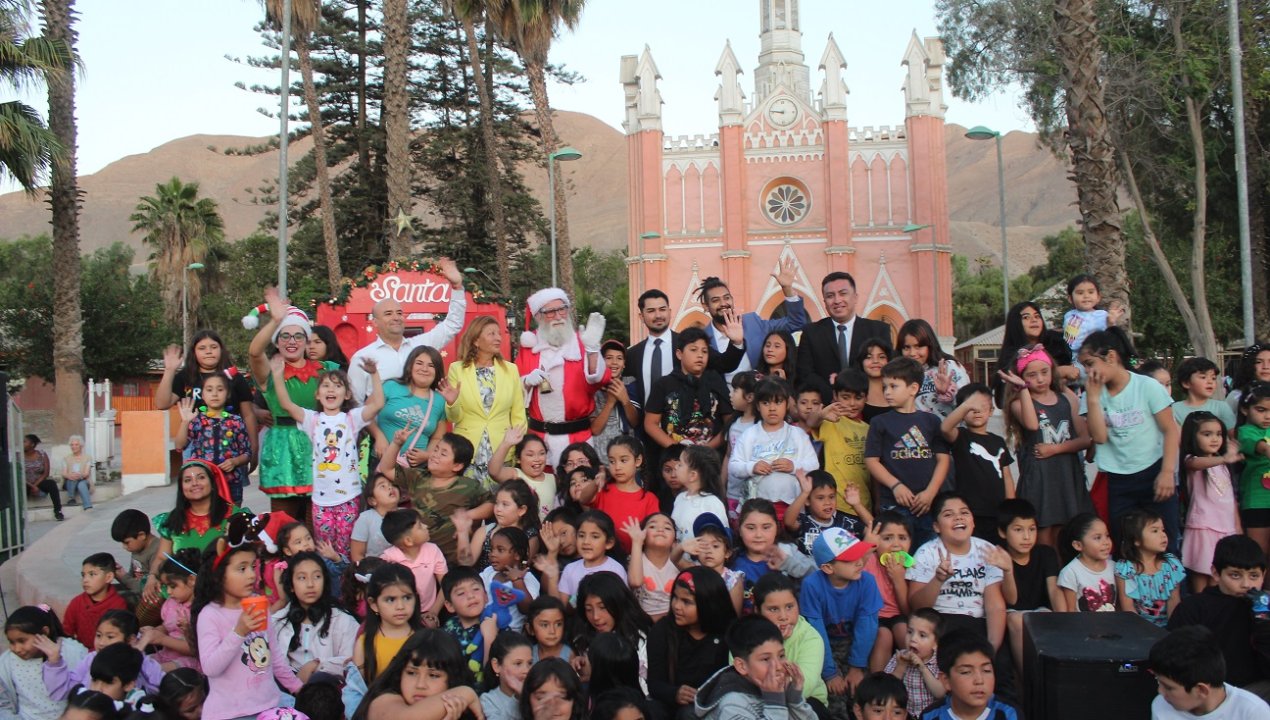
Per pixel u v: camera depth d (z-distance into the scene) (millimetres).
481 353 8039
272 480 7855
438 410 7793
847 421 7699
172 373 7926
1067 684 5043
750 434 7535
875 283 46375
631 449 7258
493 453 7914
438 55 46062
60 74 19750
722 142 46969
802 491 7113
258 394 8602
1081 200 13477
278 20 28406
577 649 6027
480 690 6086
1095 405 7250
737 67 47188
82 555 12047
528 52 28609
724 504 7383
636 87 48312
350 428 7543
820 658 6020
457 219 46625
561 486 7688
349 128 45562
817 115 47062
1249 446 7145
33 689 6328
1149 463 7219
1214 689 4816
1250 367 7863
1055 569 6719
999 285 67125
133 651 6055
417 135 47156
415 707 5262
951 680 5465
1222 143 24422
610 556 7090
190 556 6805
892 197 46562
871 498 7648
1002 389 8578
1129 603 6590
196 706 6027
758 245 47062
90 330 44531
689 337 8055
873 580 6453
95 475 24000
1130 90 22422
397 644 5906
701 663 6055
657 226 47250
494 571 6664
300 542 6750
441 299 15633
